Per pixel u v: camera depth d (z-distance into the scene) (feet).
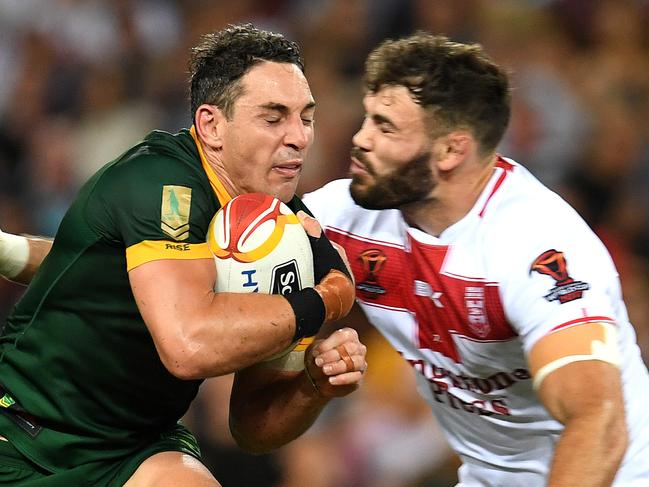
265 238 39.40
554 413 36.58
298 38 118.21
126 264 39.88
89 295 40.55
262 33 41.39
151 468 41.63
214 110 40.83
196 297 37.70
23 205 109.50
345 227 45.06
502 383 42.86
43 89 118.42
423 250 42.19
